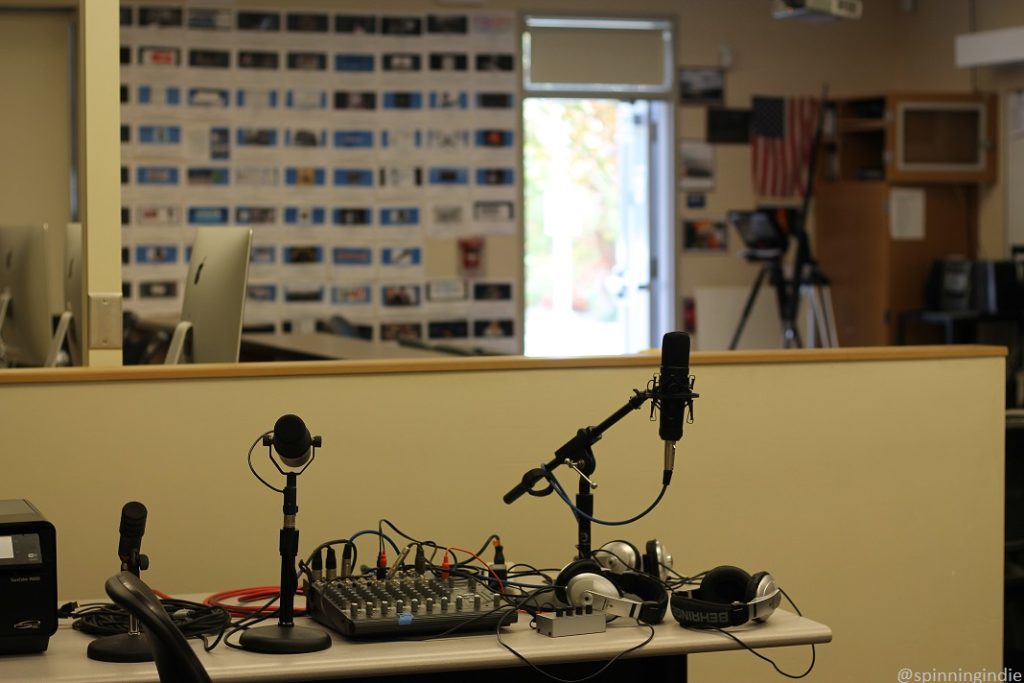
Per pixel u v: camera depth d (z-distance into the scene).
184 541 2.81
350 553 2.28
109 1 3.13
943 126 8.08
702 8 8.45
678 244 8.45
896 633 3.29
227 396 2.83
